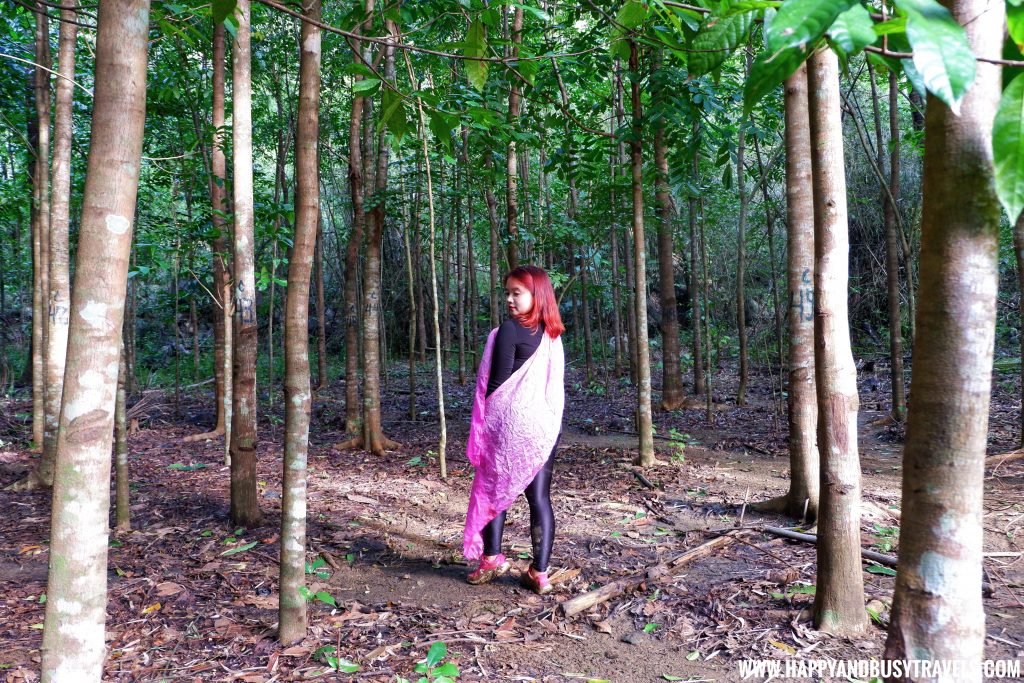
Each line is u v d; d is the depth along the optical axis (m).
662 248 9.09
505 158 6.87
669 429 7.68
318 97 2.69
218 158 6.27
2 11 6.59
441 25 3.97
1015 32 1.05
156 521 4.31
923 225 1.34
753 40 3.39
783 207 9.74
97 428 1.41
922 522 1.38
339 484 5.23
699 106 5.16
